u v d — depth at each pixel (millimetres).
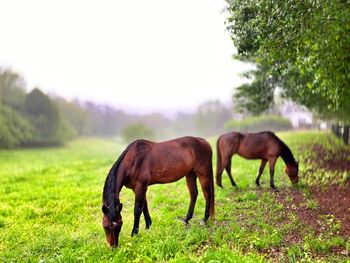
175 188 9594
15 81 55156
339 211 6723
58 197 8875
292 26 5734
